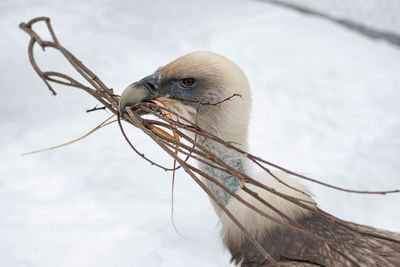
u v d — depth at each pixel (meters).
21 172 7.34
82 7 13.24
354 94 10.03
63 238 5.96
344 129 8.88
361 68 10.89
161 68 3.87
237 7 13.91
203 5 13.93
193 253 5.59
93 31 12.11
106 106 3.14
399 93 10.05
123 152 7.76
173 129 3.01
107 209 6.44
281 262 3.41
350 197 6.73
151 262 5.50
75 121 8.70
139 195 6.75
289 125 8.87
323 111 9.41
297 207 3.54
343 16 13.40
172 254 5.59
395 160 7.84
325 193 6.76
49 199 6.72
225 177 3.89
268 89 10.06
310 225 3.52
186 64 3.76
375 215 6.39
